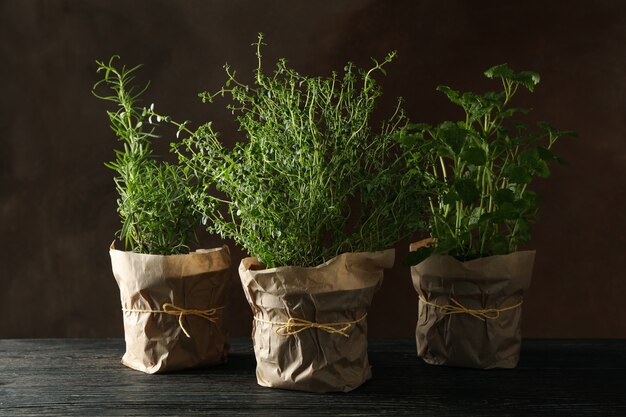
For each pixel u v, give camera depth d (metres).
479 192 1.45
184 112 2.10
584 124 2.03
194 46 2.10
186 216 1.56
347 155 1.38
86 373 1.55
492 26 2.04
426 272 1.55
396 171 1.46
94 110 2.14
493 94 1.51
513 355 1.57
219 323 1.58
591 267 2.05
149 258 1.48
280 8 2.08
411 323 2.09
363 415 1.30
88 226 2.16
